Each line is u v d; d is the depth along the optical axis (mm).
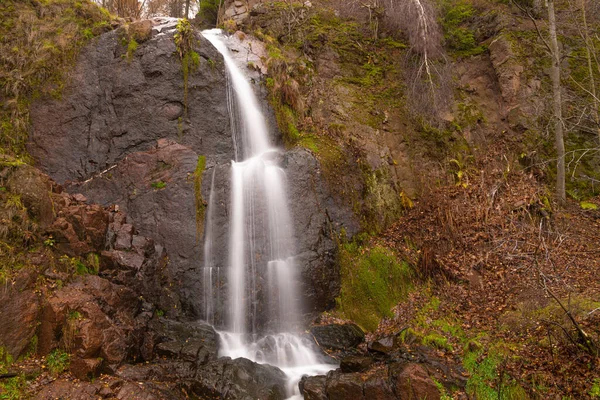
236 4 16672
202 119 10109
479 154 12047
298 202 9266
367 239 9969
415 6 13273
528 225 9742
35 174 7234
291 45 13094
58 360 5656
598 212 10547
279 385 6586
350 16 14469
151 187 8750
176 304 8031
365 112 12156
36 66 9516
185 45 10125
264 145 10906
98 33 10312
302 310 8641
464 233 9789
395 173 11469
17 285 5910
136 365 6121
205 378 6199
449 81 13117
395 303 8922
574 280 8055
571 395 5773
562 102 12297
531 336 6953
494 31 13648
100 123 9562
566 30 13805
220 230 8539
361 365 6816
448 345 7352
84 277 6668
